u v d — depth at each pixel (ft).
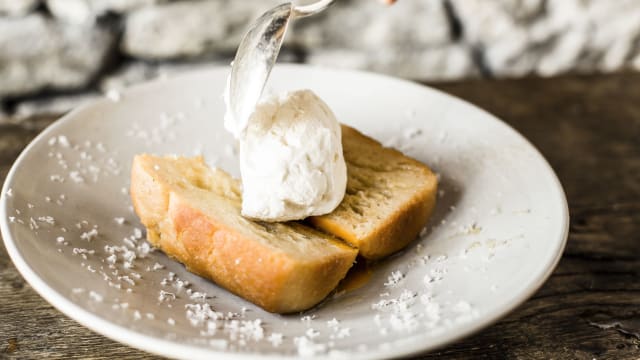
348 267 1.59
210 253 1.58
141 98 1.94
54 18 2.69
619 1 2.80
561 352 1.59
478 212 1.74
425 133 1.93
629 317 1.66
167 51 2.78
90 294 1.46
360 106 2.00
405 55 2.88
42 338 1.58
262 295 1.53
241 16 2.73
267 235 1.58
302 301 1.53
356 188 1.75
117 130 1.88
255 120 1.62
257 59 1.58
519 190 1.75
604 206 1.94
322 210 1.66
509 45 2.88
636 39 2.86
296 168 1.61
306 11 1.63
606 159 2.10
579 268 1.77
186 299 1.56
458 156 1.87
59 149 1.79
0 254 1.74
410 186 1.74
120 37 2.76
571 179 2.02
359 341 1.42
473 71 2.93
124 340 1.39
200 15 2.72
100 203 1.73
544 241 1.59
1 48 2.68
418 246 1.70
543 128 2.20
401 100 1.99
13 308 1.63
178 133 1.92
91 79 2.80
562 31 2.87
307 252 1.55
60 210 1.68
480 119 1.92
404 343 1.38
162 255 1.66
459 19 2.84
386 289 1.60
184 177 1.70
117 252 1.64
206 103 1.97
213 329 1.45
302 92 1.67
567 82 2.40
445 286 1.57
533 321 1.65
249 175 1.61
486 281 1.55
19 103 2.82
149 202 1.66
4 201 1.61
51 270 1.50
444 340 1.40
